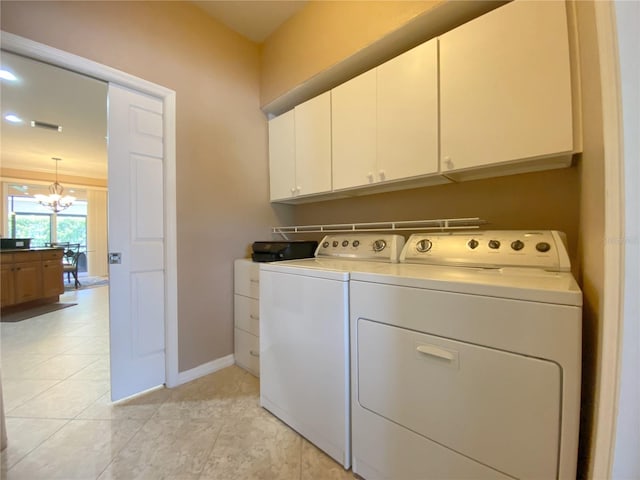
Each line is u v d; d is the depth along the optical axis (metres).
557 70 1.05
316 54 1.84
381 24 1.49
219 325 2.04
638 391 0.46
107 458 1.20
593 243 0.76
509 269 1.09
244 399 1.64
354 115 1.70
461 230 1.59
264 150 2.35
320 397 1.22
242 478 1.10
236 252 2.14
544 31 1.07
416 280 0.94
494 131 1.19
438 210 1.70
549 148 1.07
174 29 1.81
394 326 0.99
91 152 4.47
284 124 2.18
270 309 1.47
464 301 0.84
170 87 1.78
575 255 1.25
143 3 1.67
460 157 1.28
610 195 0.49
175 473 1.13
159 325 1.78
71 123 3.30
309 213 2.46
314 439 1.26
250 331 1.97
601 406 0.51
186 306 1.86
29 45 1.29
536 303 0.73
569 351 0.69
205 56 1.97
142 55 1.66
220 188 2.05
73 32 1.42
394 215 1.90
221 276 2.05
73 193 6.38
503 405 0.78
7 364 2.10
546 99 1.07
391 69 1.52
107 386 1.78
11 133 3.62
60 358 2.21
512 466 0.77
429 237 1.46
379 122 1.57
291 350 1.36
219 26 2.05
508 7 1.15
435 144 1.35
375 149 1.60
